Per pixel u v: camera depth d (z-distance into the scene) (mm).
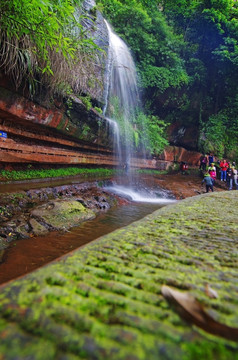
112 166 13180
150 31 17422
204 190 14031
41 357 596
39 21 3938
